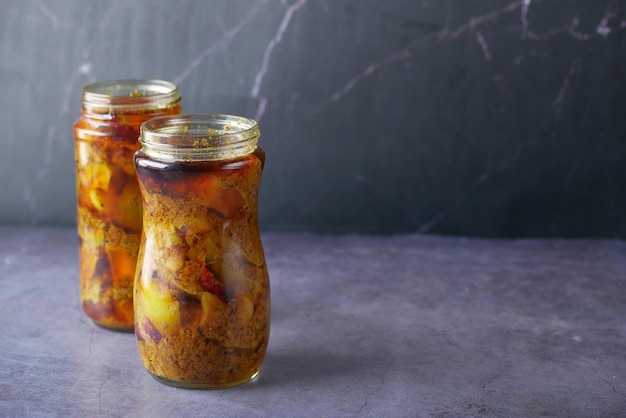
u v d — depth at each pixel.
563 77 0.96
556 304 0.86
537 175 0.98
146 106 0.79
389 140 0.99
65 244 0.99
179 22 0.97
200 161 0.70
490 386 0.74
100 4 0.97
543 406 0.72
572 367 0.77
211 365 0.73
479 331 0.82
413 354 0.79
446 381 0.75
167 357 0.73
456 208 1.00
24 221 1.03
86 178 0.79
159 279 0.72
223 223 0.71
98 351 0.79
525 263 0.94
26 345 0.80
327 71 0.97
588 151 0.98
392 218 1.01
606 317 0.84
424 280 0.91
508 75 0.96
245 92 0.98
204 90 0.99
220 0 0.96
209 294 0.71
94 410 0.72
